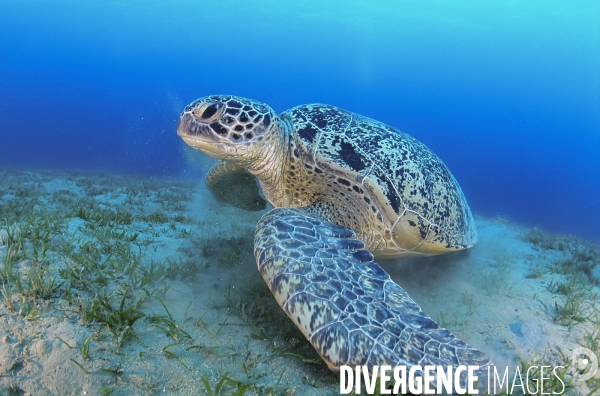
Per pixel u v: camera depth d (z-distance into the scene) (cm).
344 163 69
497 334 63
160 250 75
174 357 44
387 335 43
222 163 88
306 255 50
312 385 45
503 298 76
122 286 56
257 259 52
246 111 68
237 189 98
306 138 72
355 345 42
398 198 69
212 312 54
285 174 74
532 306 73
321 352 43
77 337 44
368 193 68
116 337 45
